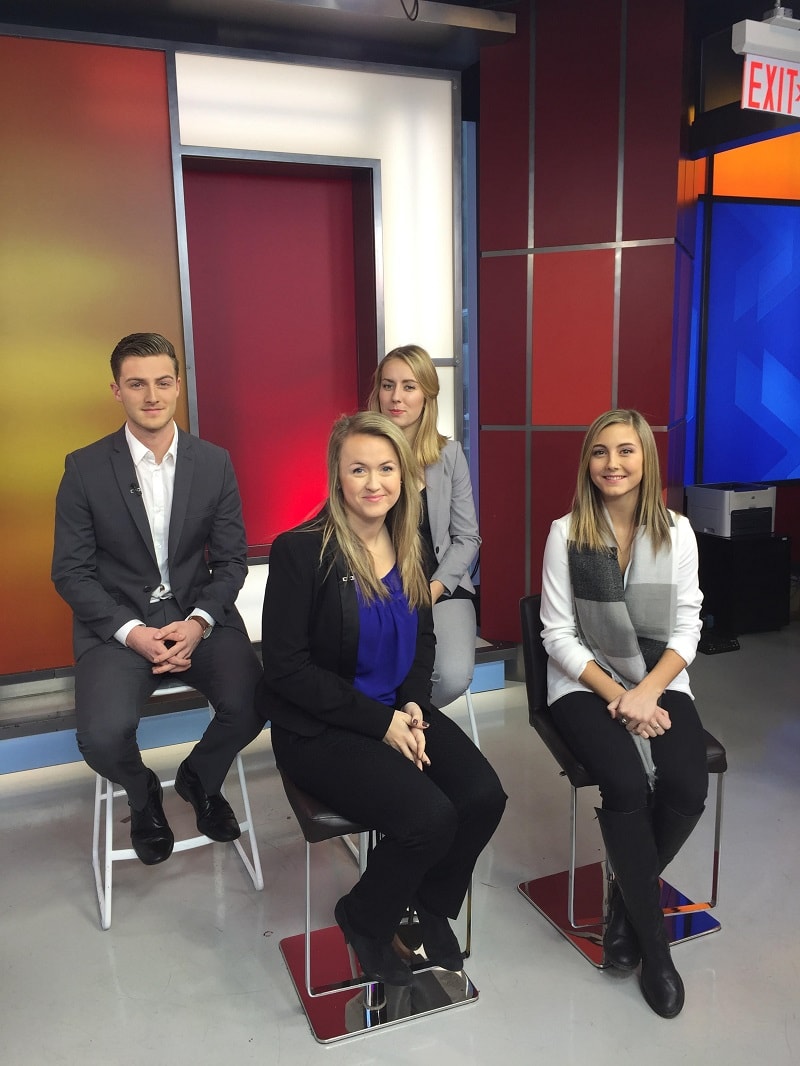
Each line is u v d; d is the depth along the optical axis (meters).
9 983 2.01
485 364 3.92
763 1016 1.86
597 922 2.19
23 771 3.13
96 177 3.07
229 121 3.24
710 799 2.82
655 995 1.88
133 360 2.21
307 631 1.90
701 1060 1.74
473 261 4.42
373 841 2.15
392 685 2.01
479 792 1.84
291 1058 1.77
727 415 5.02
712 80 3.92
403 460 1.92
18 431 3.09
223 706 2.22
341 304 3.73
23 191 2.99
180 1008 1.92
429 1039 1.82
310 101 3.34
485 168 3.78
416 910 1.96
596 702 2.11
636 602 2.16
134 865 2.52
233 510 2.52
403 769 1.79
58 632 3.25
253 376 3.62
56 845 2.63
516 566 3.98
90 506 2.31
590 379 3.74
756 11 3.71
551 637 2.19
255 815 2.81
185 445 2.40
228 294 3.53
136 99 3.08
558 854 2.54
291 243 3.60
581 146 3.59
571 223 3.66
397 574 2.00
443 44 3.52
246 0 2.97
